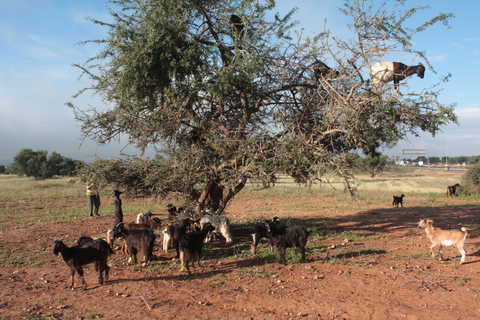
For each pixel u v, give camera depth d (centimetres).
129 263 855
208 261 873
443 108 766
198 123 1044
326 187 3081
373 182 4016
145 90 930
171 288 673
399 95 820
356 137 855
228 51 1004
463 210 1853
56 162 5922
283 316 545
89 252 671
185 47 943
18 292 646
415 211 1852
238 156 935
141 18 938
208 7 1008
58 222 1509
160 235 1003
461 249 838
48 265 845
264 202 2291
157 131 1032
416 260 878
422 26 771
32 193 2753
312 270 789
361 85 831
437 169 9231
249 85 948
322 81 930
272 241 842
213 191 1130
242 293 646
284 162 838
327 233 1234
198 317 539
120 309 569
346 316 546
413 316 542
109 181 994
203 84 912
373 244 1067
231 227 1373
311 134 923
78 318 531
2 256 913
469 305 586
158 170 951
